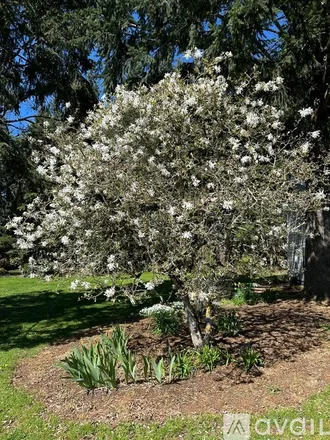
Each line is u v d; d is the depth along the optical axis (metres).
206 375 3.89
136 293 4.29
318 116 6.43
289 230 4.28
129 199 3.72
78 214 4.00
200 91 3.96
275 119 4.47
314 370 3.98
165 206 3.74
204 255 3.68
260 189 3.85
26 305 8.12
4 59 7.69
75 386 3.83
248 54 5.43
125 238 4.06
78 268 4.23
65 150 4.39
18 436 3.11
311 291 7.13
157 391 3.60
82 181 3.92
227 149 4.15
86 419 3.26
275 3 5.50
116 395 3.57
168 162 3.91
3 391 3.90
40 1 7.84
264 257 4.25
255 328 5.38
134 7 7.62
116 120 4.04
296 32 5.61
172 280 4.14
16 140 7.33
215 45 5.54
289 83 6.32
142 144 3.90
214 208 3.67
